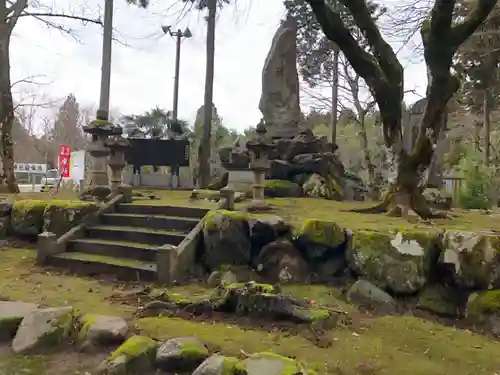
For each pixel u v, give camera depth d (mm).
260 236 6039
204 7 11922
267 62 14578
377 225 6094
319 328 4188
